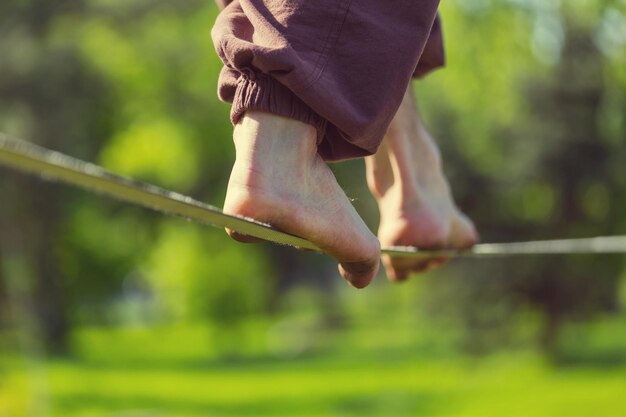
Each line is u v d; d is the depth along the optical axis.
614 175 30.62
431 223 2.90
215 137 44.84
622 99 28.44
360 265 2.09
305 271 61.16
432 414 27.20
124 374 40.84
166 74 43.72
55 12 39.84
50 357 46.09
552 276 33.09
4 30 38.47
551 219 32.16
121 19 42.25
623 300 37.38
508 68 27.06
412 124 2.93
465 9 24.48
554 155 30.47
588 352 35.16
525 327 34.09
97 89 39.66
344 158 2.04
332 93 1.88
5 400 27.62
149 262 54.78
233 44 1.89
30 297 40.44
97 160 42.16
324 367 42.59
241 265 50.56
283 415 27.91
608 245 3.48
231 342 51.91
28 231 40.97
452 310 34.06
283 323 62.41
